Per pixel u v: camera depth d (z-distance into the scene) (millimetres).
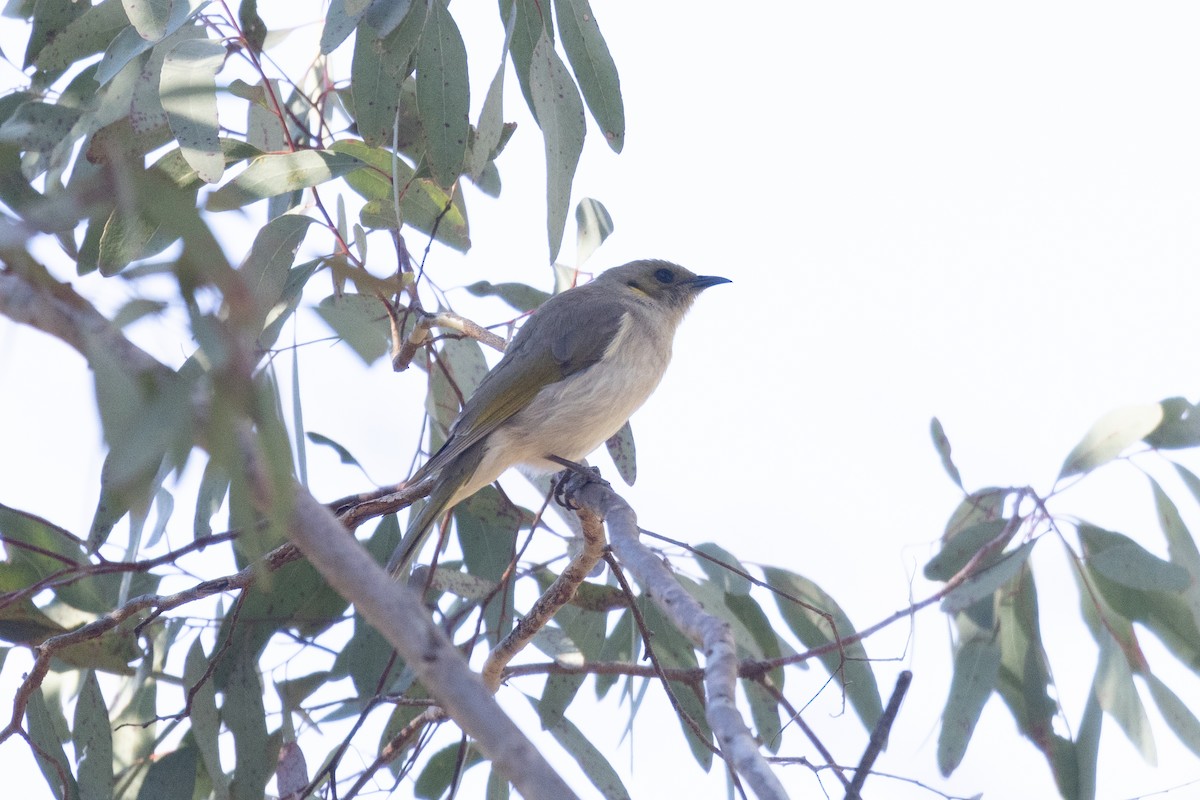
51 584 7762
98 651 8234
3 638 8359
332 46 8031
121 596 8312
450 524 9492
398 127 9516
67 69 9273
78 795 8109
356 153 9031
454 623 9312
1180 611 8391
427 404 9211
